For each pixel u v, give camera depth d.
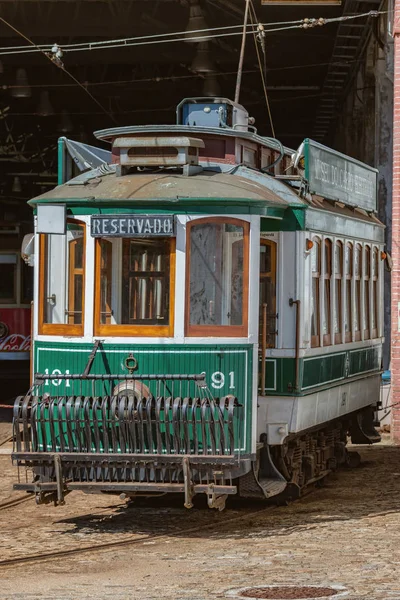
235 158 19.84
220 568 15.26
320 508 20.80
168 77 49.94
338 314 23.03
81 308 18.33
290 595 13.30
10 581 14.55
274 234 19.89
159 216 17.86
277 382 19.83
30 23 41.06
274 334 19.86
